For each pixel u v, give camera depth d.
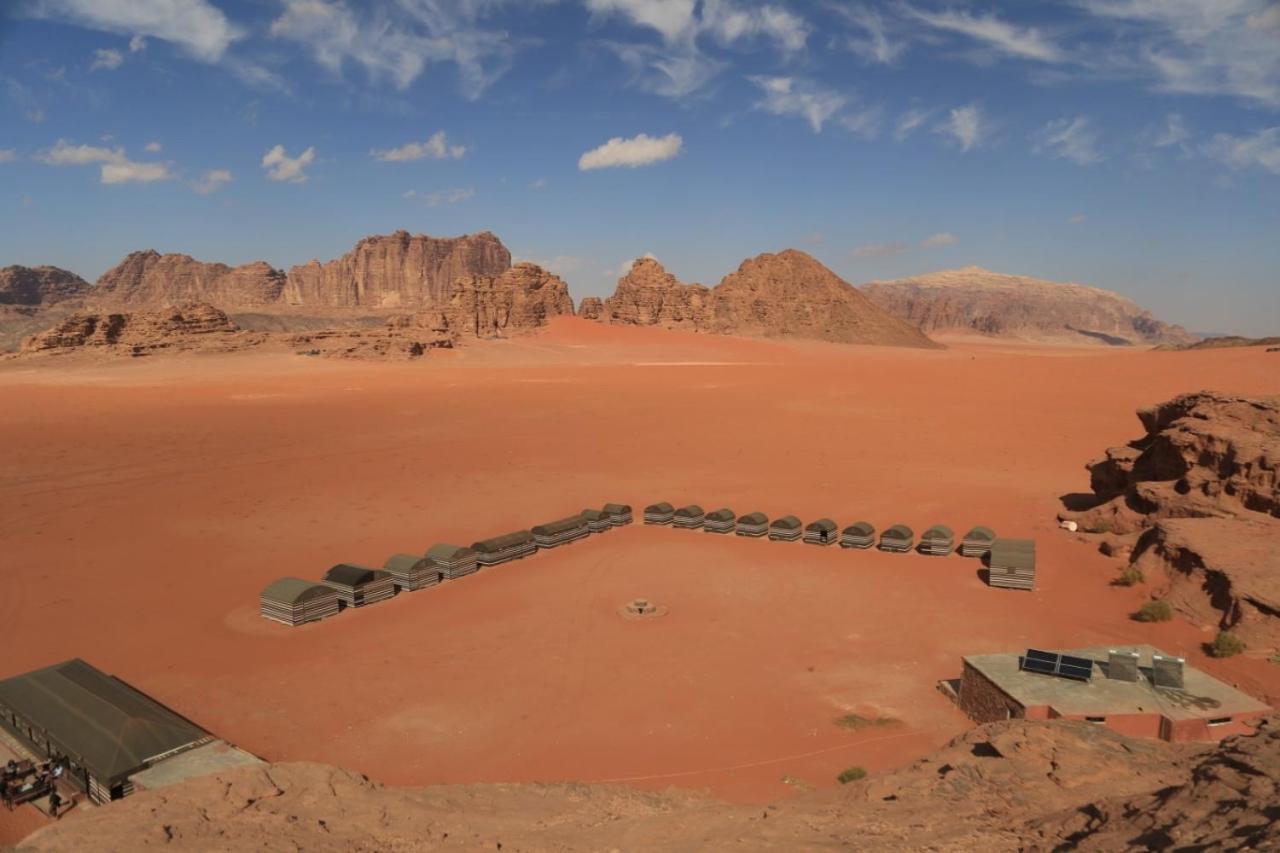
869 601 40.06
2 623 37.75
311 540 52.03
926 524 54.94
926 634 35.62
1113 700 24.97
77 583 43.31
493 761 25.80
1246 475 42.47
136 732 23.94
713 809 15.32
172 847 11.86
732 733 27.17
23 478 68.50
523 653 34.28
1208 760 11.14
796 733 27.09
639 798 17.34
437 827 13.90
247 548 50.06
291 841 12.38
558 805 16.53
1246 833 7.61
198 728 25.58
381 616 39.03
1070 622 36.50
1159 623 35.47
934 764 15.44
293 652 34.81
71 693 25.92
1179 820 8.77
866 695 29.84
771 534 51.62
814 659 33.19
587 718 28.52
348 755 26.44
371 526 55.47
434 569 43.66
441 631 36.97
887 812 12.72
